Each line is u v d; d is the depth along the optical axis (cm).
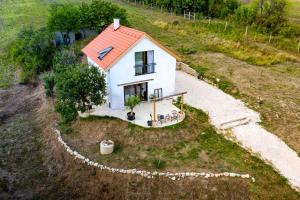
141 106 3050
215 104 3156
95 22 4609
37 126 3148
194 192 2244
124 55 2803
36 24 5966
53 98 3394
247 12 5362
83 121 2869
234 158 2508
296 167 2430
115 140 2666
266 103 3139
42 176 2544
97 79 2717
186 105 3092
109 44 3083
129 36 2923
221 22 5644
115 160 2472
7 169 2623
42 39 4403
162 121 2770
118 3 7656
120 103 2989
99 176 2384
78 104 2825
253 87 3422
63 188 2419
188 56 4231
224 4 5994
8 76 4266
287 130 2778
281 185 2295
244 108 3094
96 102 2741
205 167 2391
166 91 3197
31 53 4353
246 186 2264
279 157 2520
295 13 5897
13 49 4694
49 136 2905
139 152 2541
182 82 3616
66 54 3838
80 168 2473
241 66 3925
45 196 2364
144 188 2281
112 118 2831
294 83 3494
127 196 2267
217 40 4741
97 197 2309
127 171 2353
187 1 6109
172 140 2636
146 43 2858
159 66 3034
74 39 4762
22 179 2520
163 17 6238
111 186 2327
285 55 4141
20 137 3011
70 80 2647
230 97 3291
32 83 4031
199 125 2841
